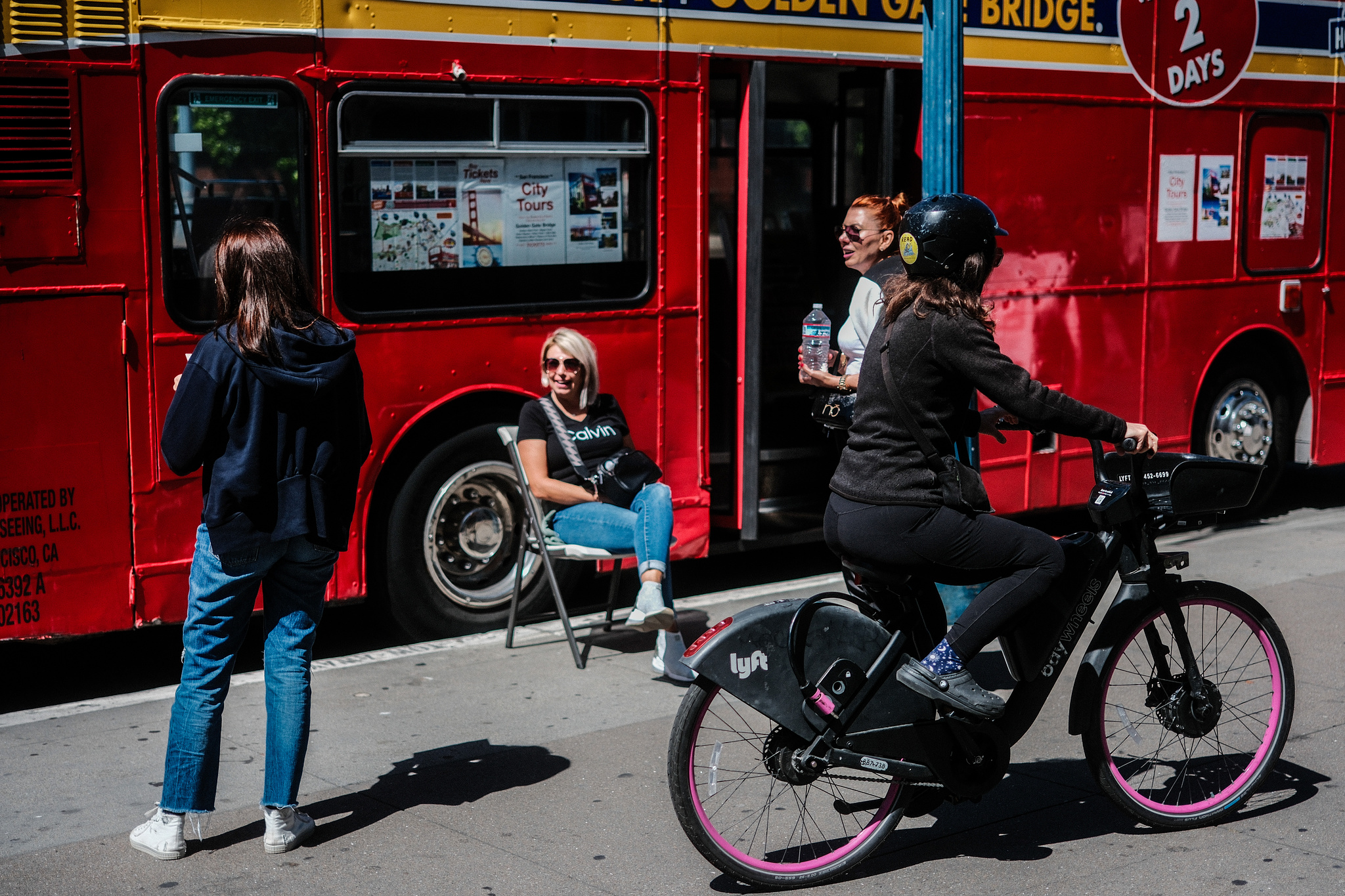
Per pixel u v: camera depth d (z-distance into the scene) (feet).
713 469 23.43
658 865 13.01
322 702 17.74
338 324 19.08
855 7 23.06
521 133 20.26
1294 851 13.20
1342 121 29.58
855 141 24.04
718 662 11.78
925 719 12.37
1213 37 27.14
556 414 19.21
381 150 19.15
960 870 12.87
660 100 21.36
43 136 16.85
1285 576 24.00
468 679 18.70
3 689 18.78
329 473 12.89
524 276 20.57
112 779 15.12
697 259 22.03
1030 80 24.81
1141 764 14.29
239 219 12.75
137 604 17.93
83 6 16.97
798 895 12.37
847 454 12.19
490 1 19.76
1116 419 12.00
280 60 18.30
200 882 12.60
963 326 11.54
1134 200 26.50
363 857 13.15
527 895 12.39
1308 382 29.86
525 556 20.59
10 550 17.02
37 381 17.04
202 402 12.31
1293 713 16.01
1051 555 12.03
